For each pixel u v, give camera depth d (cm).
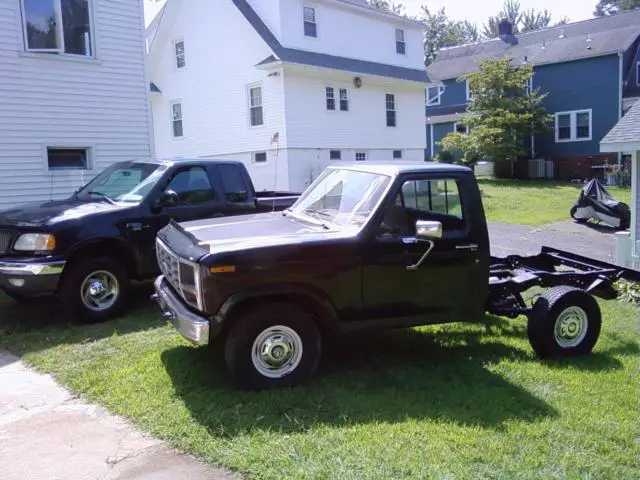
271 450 338
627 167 2609
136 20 1147
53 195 1051
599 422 382
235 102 2147
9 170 995
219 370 470
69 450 349
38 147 1028
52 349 537
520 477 312
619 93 2759
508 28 3634
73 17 1062
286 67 1952
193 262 409
